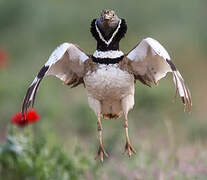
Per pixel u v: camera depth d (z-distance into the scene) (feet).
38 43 77.92
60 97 56.39
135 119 50.16
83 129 48.73
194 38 75.77
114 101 27.14
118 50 26.61
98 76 26.35
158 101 52.95
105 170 32.71
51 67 27.35
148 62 26.73
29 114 30.68
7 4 80.84
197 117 52.37
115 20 26.35
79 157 31.96
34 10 80.48
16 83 57.88
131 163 33.58
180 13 79.66
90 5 80.07
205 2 81.66
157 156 34.27
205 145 39.04
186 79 66.80
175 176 30.96
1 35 79.56
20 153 29.55
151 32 75.36
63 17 79.36
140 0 79.66
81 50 26.78
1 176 29.55
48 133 33.55
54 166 30.42
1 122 51.47
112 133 40.42
